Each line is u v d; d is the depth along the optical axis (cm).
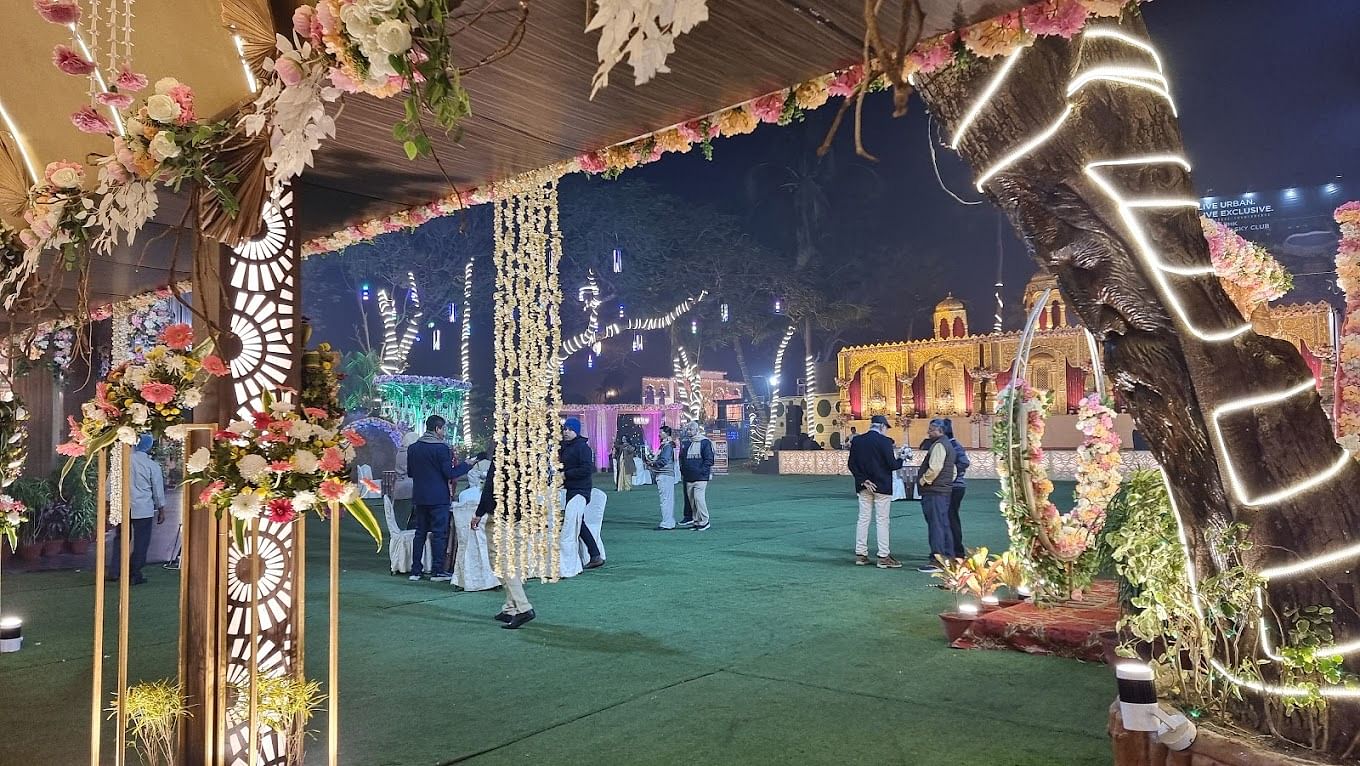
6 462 524
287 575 412
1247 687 356
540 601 796
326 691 527
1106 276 345
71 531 1148
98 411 362
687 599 794
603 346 3753
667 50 157
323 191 531
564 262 3009
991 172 347
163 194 518
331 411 426
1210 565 362
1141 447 2341
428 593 855
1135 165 330
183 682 393
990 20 296
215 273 373
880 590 825
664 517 1346
